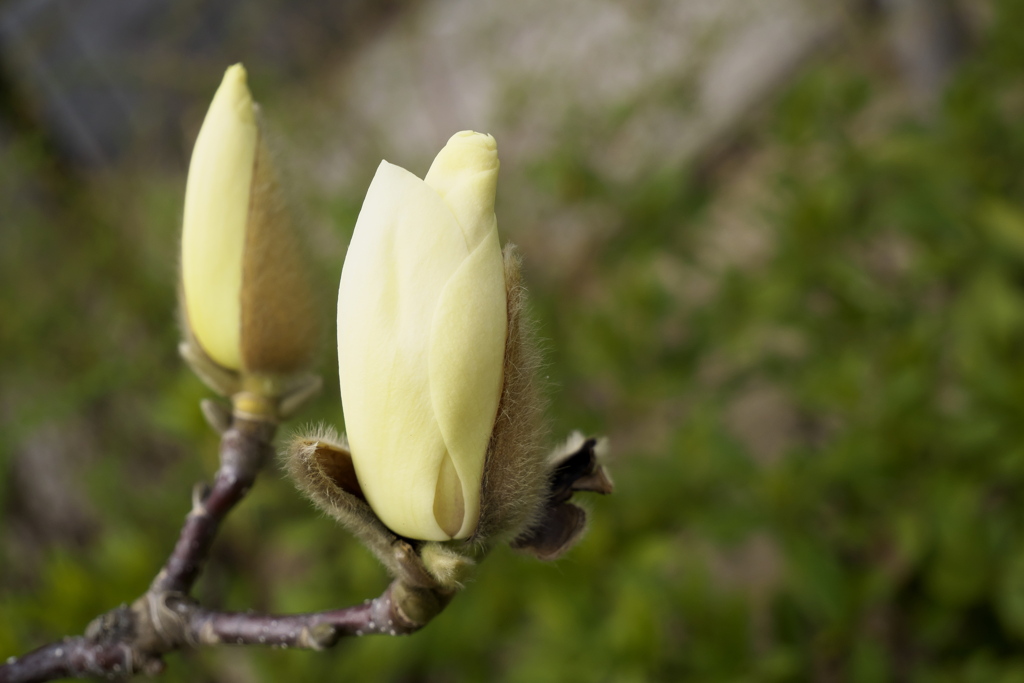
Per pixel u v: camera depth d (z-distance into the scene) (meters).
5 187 0.84
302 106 0.92
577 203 0.76
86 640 0.35
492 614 0.58
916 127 0.68
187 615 0.35
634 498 0.61
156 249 0.84
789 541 0.55
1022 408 0.52
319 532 0.66
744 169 1.01
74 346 0.84
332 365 0.68
